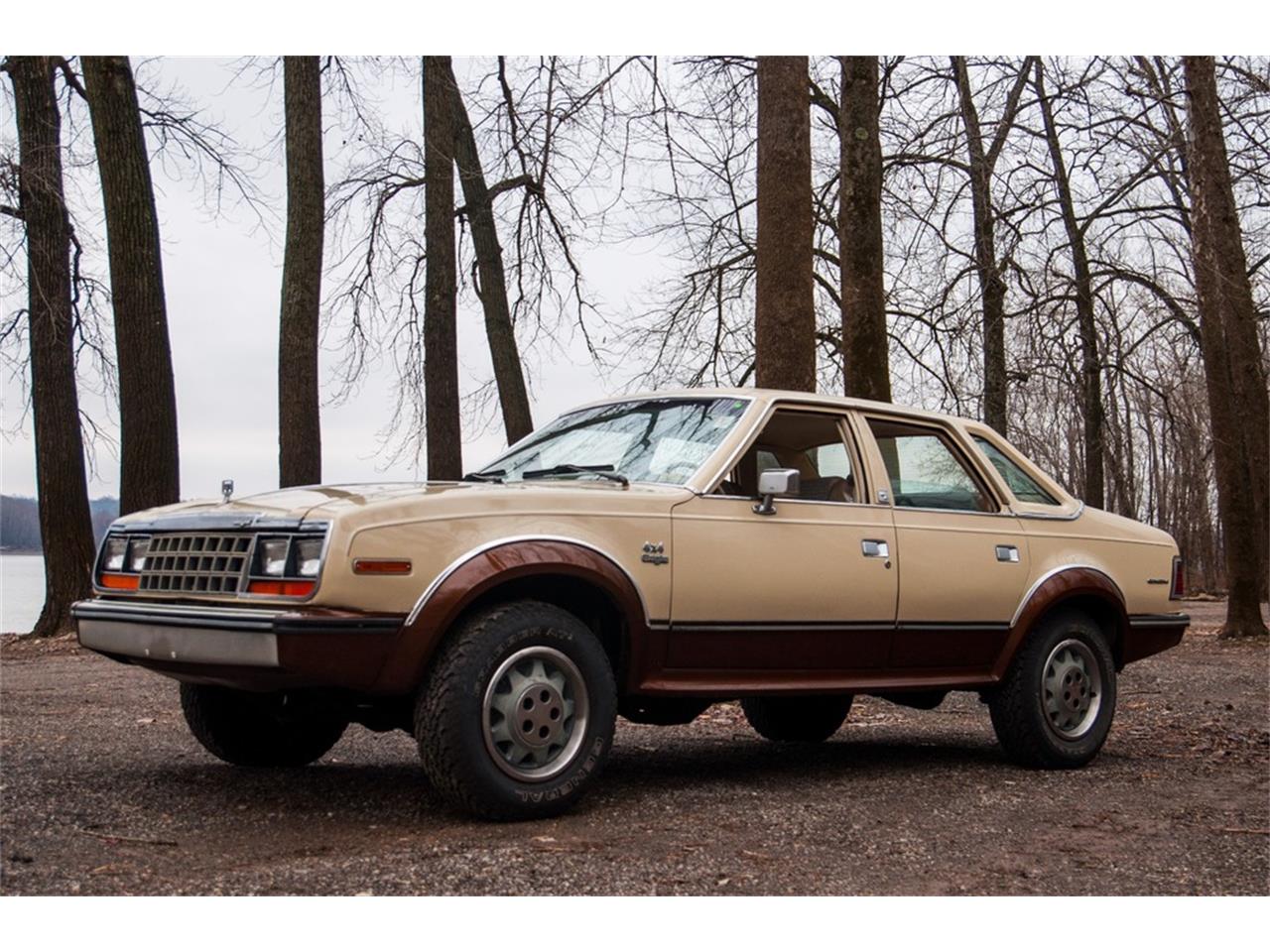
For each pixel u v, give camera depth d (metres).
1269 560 18.86
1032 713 6.13
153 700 8.39
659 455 5.46
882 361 10.54
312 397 14.38
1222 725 7.96
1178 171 16.77
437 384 16.30
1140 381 22.25
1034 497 6.57
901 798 5.23
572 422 6.03
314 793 5.02
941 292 16.61
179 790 4.98
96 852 3.91
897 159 16.14
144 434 13.56
